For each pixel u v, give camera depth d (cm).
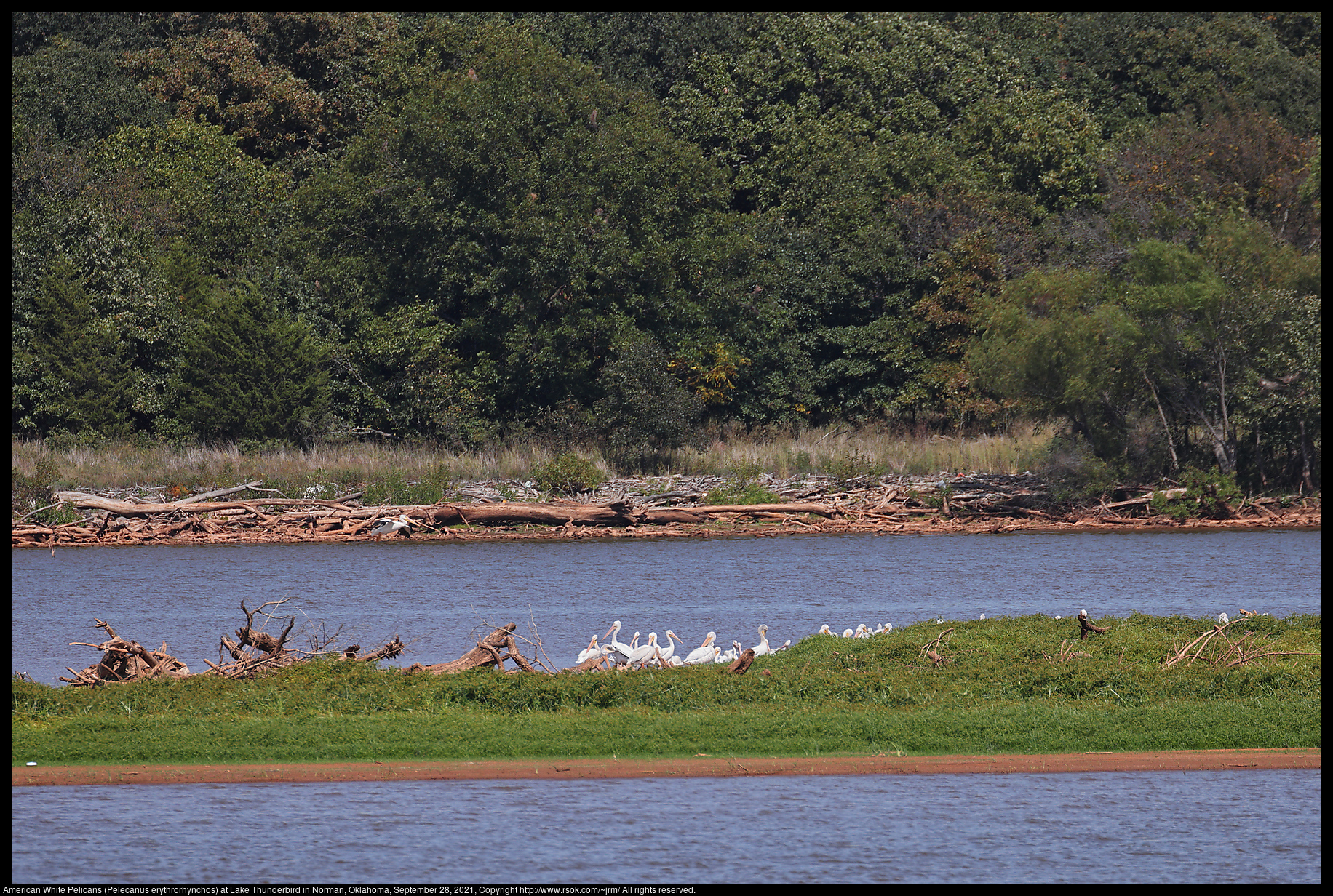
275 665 6762
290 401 17900
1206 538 14350
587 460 16538
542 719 5800
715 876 4262
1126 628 7369
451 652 8231
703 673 6588
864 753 5397
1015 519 15675
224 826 4666
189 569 12256
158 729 5578
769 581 11512
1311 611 9694
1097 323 15512
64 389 17350
